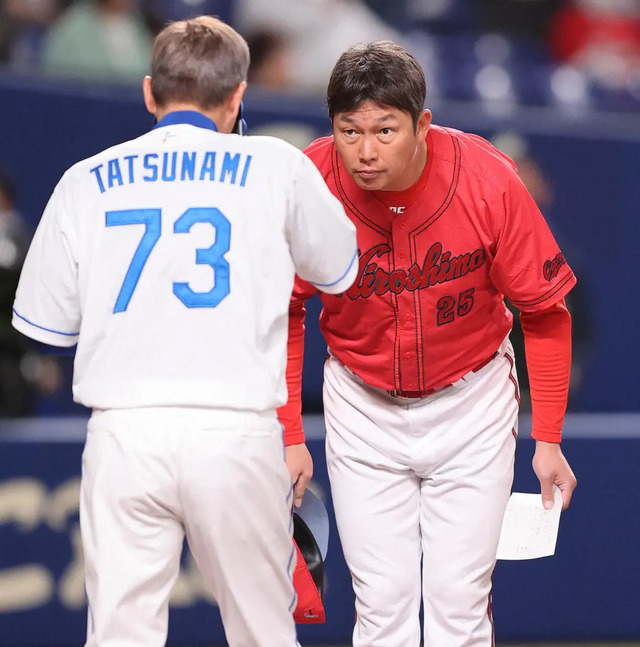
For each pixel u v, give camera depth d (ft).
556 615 49.32
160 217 28.22
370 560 33.94
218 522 27.45
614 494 49.47
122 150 29.30
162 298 27.84
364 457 34.37
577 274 61.36
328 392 35.63
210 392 27.48
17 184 56.03
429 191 31.91
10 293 53.47
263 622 28.84
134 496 27.30
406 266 32.50
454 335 33.32
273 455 28.19
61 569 46.75
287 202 28.68
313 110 58.44
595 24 93.86
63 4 79.10
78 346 28.45
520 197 31.96
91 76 73.82
